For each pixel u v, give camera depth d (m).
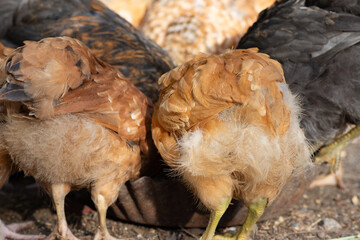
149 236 4.84
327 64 4.72
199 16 7.22
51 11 5.69
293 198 5.06
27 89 3.59
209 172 3.79
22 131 3.82
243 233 4.28
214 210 3.97
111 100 4.01
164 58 5.76
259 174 3.73
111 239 4.26
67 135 3.77
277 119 3.73
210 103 3.70
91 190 4.14
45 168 3.93
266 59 3.89
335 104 4.74
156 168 4.66
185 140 3.82
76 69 3.85
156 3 7.71
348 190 6.23
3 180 4.38
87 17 5.73
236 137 3.64
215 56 3.90
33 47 3.76
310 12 4.95
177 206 4.64
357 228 5.21
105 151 3.94
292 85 4.73
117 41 5.51
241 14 7.30
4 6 5.88
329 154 5.35
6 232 4.67
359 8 4.88
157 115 4.13
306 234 5.04
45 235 4.83
